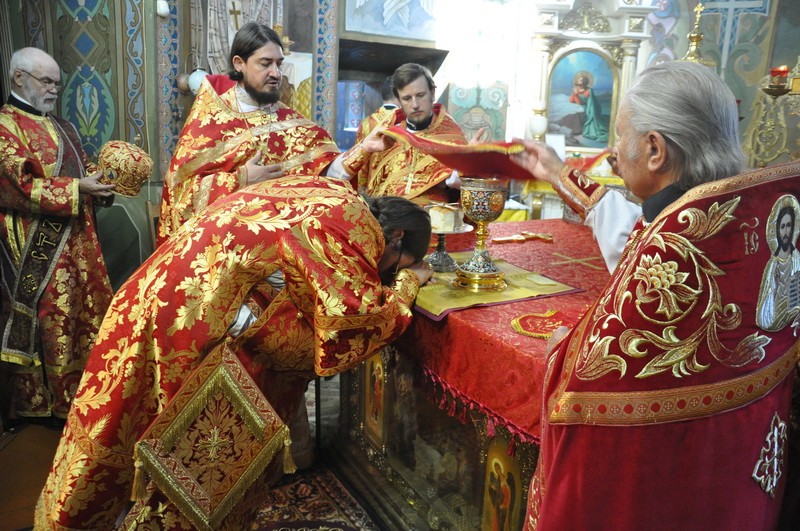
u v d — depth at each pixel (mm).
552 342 1317
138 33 4023
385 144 2434
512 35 5684
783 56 5676
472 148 1433
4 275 2881
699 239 892
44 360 2963
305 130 2887
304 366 1771
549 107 5977
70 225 2918
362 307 1519
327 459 2596
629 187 1053
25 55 2812
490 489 1749
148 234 4207
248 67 2775
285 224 1553
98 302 3059
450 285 1941
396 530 2123
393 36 5203
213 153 2764
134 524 1590
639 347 916
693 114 930
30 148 2828
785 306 961
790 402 1095
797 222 950
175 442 1546
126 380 1551
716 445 944
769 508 1035
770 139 3301
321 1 4711
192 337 1545
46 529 1598
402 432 2186
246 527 1814
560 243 2635
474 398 1608
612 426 939
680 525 955
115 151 2938
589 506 965
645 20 5711
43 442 2811
